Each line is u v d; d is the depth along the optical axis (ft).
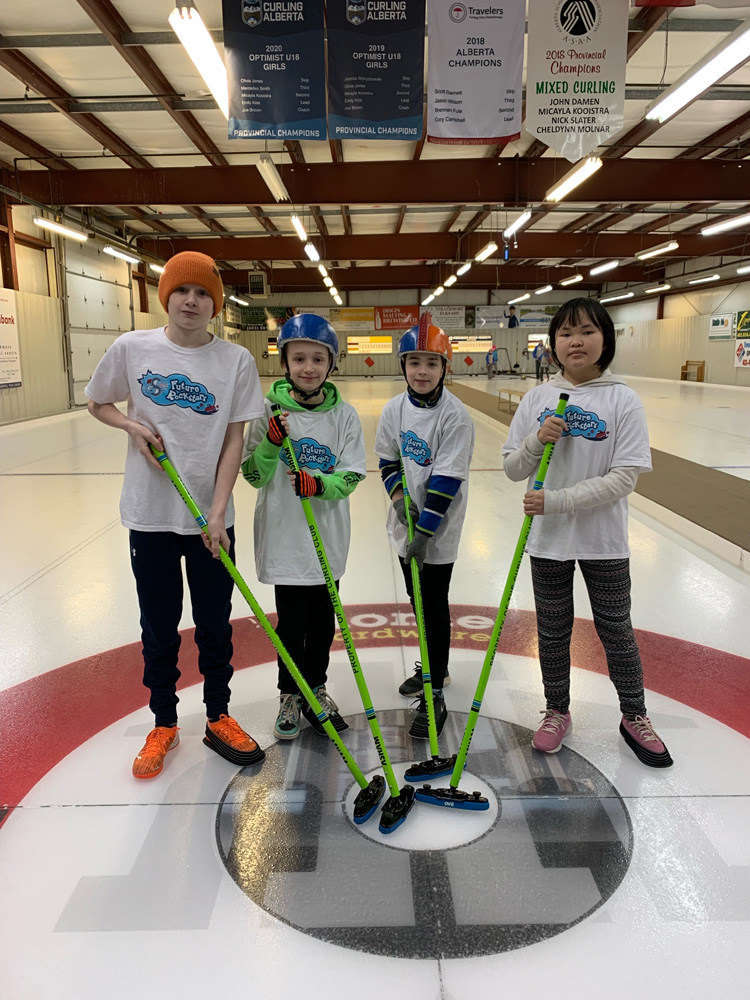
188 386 6.23
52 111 27.04
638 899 4.97
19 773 6.59
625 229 55.93
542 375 70.69
